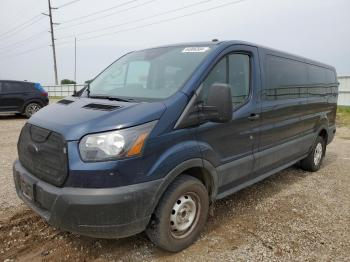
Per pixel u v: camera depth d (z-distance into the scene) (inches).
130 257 129.2
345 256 134.3
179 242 132.1
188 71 138.5
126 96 142.9
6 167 243.6
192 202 135.7
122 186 110.6
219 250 135.9
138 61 163.5
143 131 114.3
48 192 114.0
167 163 120.3
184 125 126.6
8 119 570.6
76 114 122.3
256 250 136.7
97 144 109.3
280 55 196.5
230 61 154.0
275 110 184.7
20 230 146.5
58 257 127.6
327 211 179.3
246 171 165.5
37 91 594.9
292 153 214.5
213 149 141.0
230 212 173.3
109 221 109.9
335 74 295.6
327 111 271.4
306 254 135.0
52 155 116.3
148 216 118.4
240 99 158.9
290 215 172.2
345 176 249.8
